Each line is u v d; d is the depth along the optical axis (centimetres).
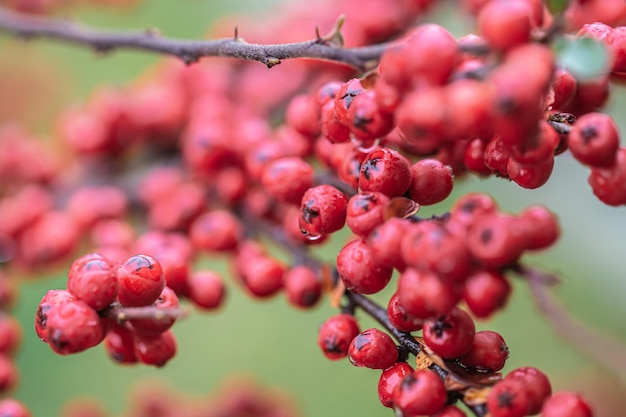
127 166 42
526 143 26
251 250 34
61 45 50
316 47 28
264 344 46
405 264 26
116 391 45
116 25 50
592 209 39
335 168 31
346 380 45
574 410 26
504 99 24
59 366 44
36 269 38
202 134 35
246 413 42
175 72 41
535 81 24
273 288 33
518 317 41
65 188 40
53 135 48
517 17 25
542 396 26
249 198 35
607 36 27
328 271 31
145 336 29
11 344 33
